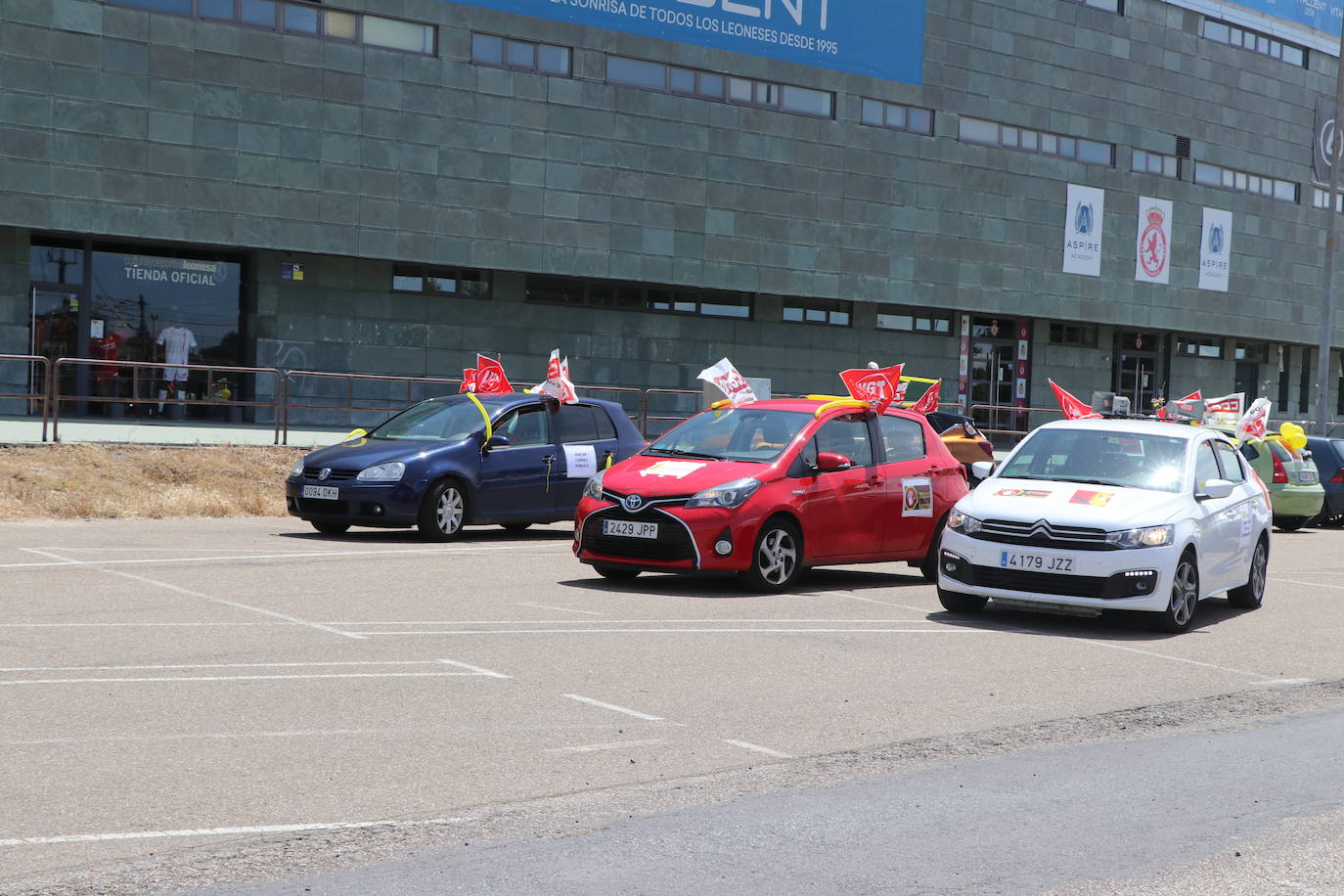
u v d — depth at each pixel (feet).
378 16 99.66
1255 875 17.53
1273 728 26.45
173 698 25.34
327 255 102.32
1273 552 64.90
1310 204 159.12
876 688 28.48
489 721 24.36
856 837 18.62
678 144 112.06
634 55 109.91
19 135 88.22
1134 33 141.08
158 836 17.67
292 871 16.62
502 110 104.22
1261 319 153.89
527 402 57.82
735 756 22.65
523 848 17.72
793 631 35.09
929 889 16.66
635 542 41.42
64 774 20.30
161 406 91.09
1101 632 37.45
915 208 125.49
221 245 95.09
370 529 58.59
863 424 45.68
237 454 75.10
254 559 46.19
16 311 92.12
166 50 92.32
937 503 46.93
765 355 122.93
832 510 43.45
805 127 118.73
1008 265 131.85
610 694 26.81
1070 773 22.45
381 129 99.71
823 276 120.06
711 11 113.50
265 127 95.71
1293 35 155.74
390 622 34.27
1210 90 148.15
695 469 42.27
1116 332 147.74
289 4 96.43
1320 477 82.69
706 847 17.99
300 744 22.38
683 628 34.83
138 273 96.78
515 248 104.99
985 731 25.11
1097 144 138.92
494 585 41.60
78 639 30.81
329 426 90.53
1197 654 34.45
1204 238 148.15
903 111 125.08
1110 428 42.19
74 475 65.98
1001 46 130.93
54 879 16.02
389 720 24.20
